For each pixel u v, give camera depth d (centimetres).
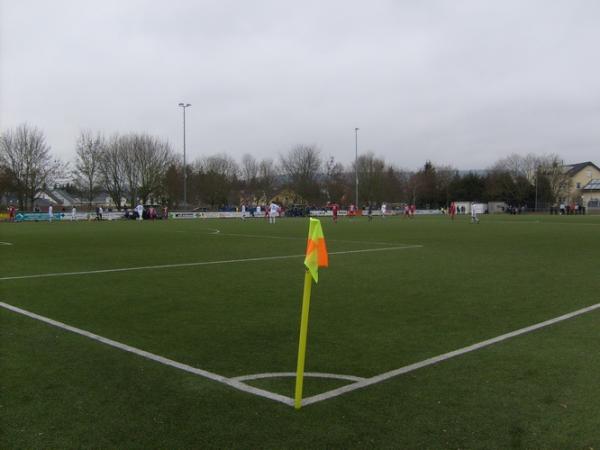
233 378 514
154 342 649
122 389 485
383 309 847
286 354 597
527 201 9469
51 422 413
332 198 9644
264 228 3634
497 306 869
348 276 1230
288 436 386
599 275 1236
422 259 1592
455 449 366
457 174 10381
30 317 789
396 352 602
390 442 376
